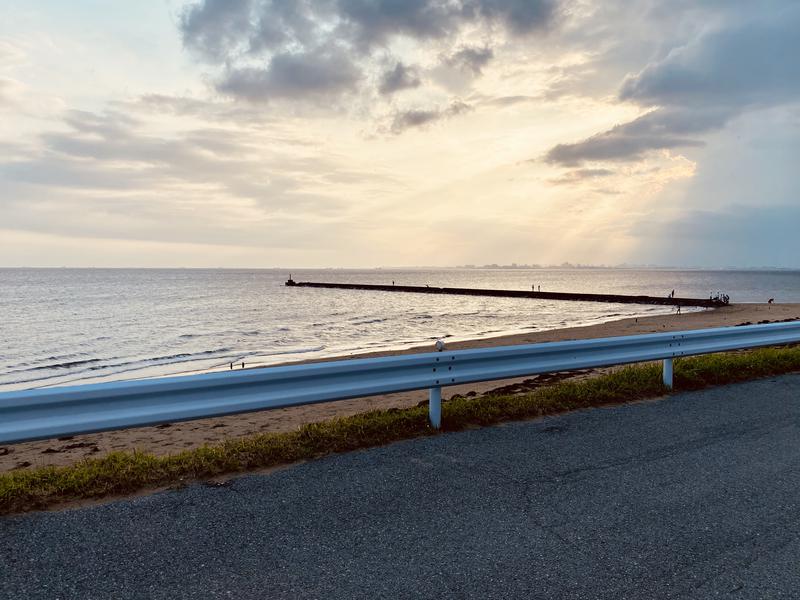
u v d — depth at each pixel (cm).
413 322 3738
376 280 19700
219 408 434
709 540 321
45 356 2188
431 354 544
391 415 563
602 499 379
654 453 479
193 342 2639
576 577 279
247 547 307
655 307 5456
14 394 354
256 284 13288
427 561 294
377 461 456
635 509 364
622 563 294
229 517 346
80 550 302
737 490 397
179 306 5378
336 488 396
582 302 6450
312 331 3147
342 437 502
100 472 412
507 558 298
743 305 5069
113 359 2097
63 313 4406
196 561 291
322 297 7562
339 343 2570
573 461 458
